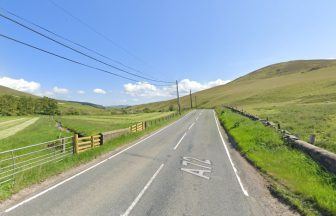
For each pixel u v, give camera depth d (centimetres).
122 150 2317
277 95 12300
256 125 3312
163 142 2781
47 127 5788
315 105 6625
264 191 1232
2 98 14012
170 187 1265
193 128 4203
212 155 2072
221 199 1116
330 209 978
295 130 2712
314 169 1458
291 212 1002
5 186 1238
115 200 1088
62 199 1098
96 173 1525
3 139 3694
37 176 1398
